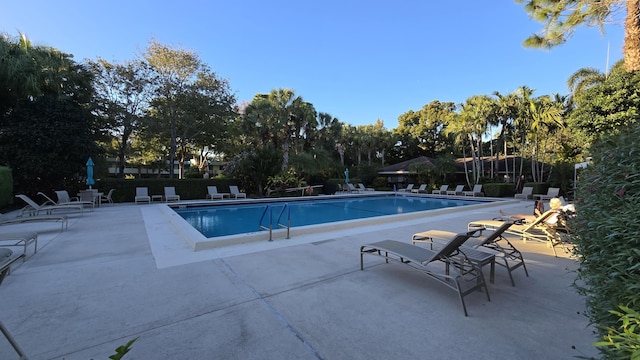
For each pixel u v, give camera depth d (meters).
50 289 3.36
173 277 3.77
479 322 2.61
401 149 41.56
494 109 21.55
